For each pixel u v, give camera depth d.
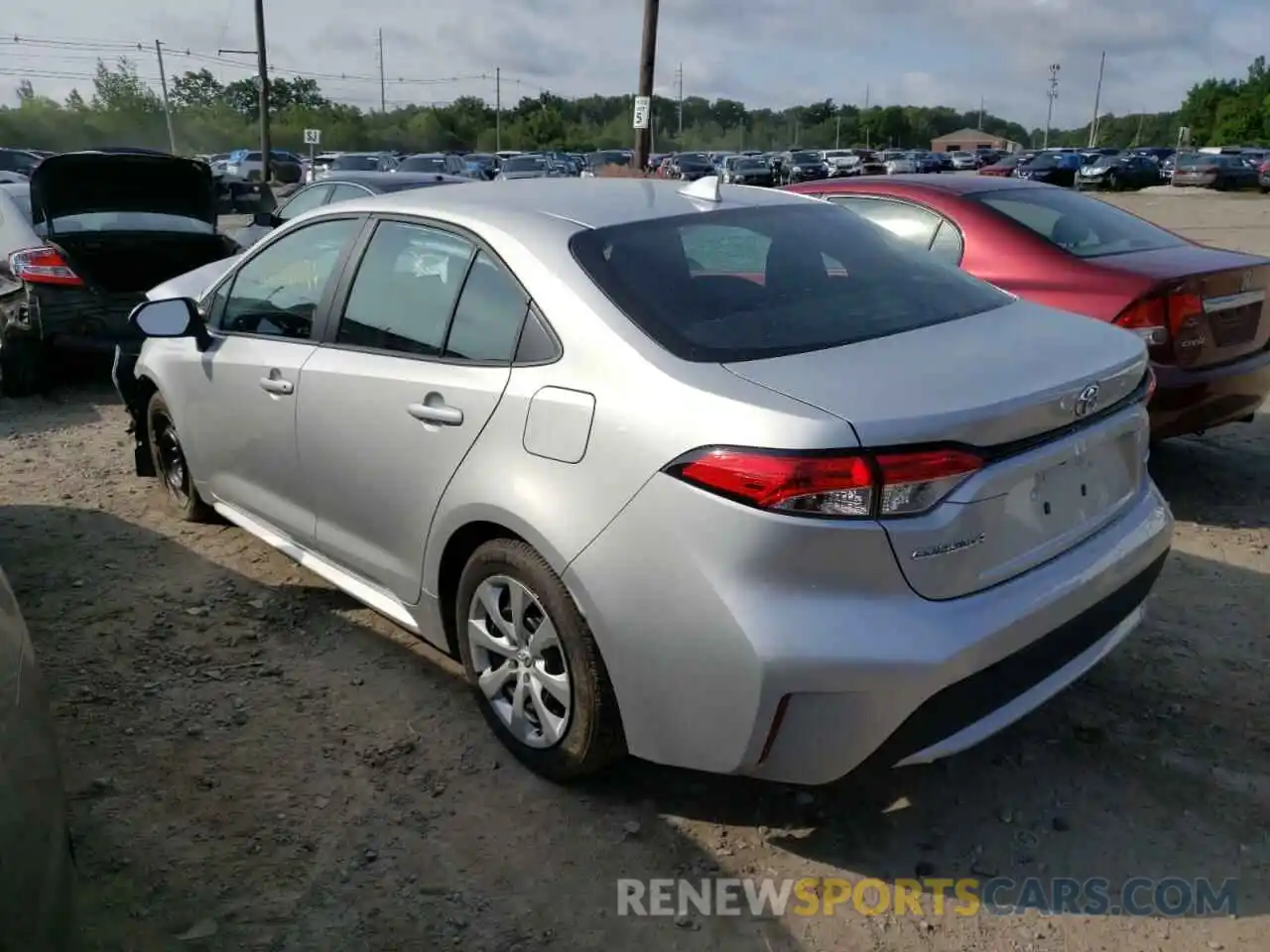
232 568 4.53
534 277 2.93
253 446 4.01
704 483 2.40
